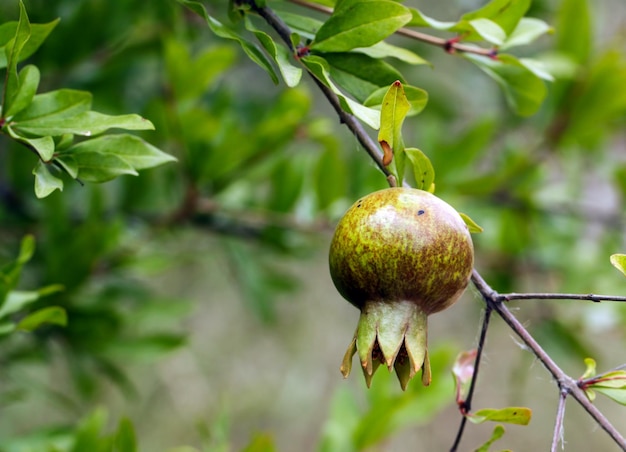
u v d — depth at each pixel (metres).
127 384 1.23
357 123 0.98
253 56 0.97
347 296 0.96
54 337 1.21
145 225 1.34
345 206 1.36
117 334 1.21
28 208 1.31
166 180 1.36
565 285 1.55
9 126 0.97
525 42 1.06
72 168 0.97
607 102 1.48
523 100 1.06
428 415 1.21
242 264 1.45
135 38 1.30
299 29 1.00
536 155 1.54
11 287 1.06
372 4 0.97
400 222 0.95
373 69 0.99
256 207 1.36
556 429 0.96
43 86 1.26
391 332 0.95
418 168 0.97
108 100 1.31
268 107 1.57
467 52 1.04
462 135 1.47
